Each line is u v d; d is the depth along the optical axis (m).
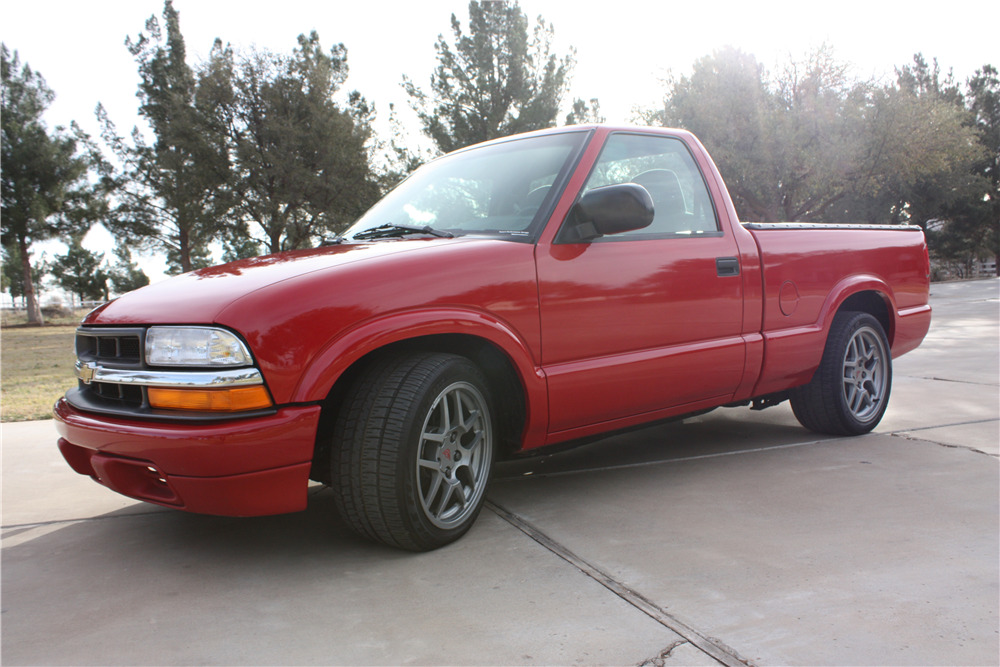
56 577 2.37
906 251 4.36
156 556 2.54
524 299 2.62
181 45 29.92
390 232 3.01
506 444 2.82
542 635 1.85
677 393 3.15
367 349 2.27
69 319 38.78
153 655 1.82
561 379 2.71
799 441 3.96
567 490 3.16
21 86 33.03
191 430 2.10
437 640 1.84
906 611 1.92
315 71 26.03
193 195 27.31
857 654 1.71
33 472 3.82
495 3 25.02
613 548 2.44
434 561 2.38
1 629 2.00
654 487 3.16
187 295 2.35
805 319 3.68
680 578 2.17
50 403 6.41
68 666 1.78
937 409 4.66
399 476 2.29
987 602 1.96
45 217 33.03
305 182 24.98
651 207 2.71
